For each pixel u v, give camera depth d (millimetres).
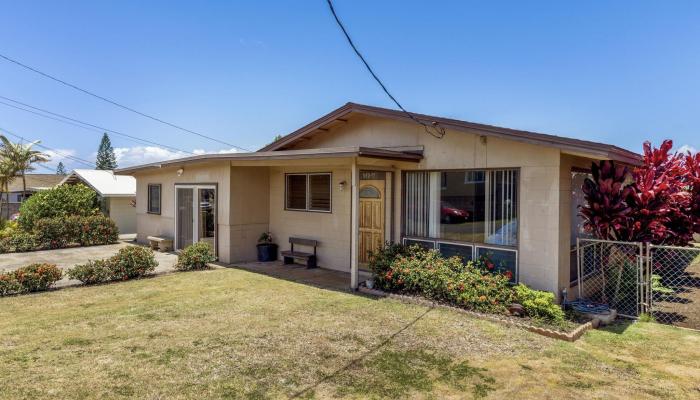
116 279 8852
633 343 5414
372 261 8180
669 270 9156
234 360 4648
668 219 8641
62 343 5148
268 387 4016
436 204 8266
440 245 8164
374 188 9344
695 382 4266
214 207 11422
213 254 10953
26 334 5477
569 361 4734
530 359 4777
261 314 6426
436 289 7047
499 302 6496
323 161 8828
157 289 8102
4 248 13195
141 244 15312
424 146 8352
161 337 5383
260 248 11289
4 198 30094
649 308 6727
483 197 7605
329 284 8547
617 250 7355
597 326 6156
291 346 5090
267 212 11719
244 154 9883
